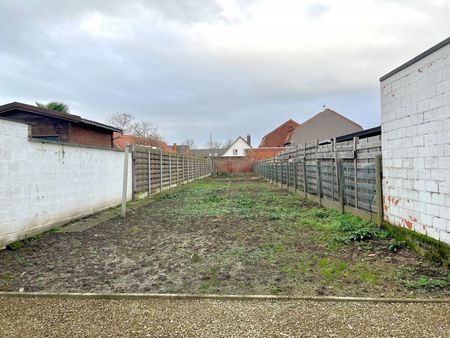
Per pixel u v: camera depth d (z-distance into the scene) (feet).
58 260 14.44
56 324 8.61
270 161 66.59
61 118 33.01
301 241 16.92
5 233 16.56
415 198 14.49
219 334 7.93
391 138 16.63
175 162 57.41
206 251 15.52
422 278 11.18
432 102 13.04
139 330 8.21
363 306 9.34
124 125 115.65
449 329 7.94
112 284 11.41
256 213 26.45
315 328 8.13
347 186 23.79
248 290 10.66
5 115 32.96
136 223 23.13
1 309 9.61
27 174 18.52
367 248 15.10
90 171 26.96
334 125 112.37
